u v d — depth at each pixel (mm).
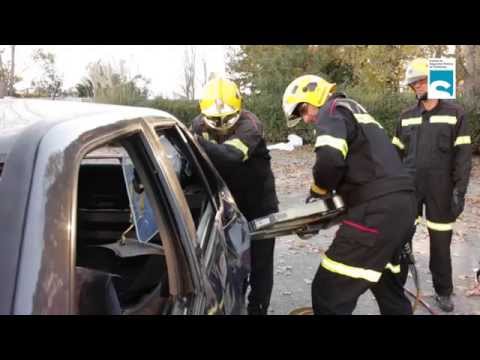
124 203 2525
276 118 15070
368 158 2557
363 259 2553
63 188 1008
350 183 2602
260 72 18734
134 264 1958
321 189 2639
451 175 3611
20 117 1254
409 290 4152
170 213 1563
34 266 891
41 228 930
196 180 2373
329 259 2629
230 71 23188
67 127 1175
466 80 14414
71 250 959
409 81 3648
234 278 2113
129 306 1507
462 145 3539
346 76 19312
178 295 1467
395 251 2631
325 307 2611
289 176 10102
